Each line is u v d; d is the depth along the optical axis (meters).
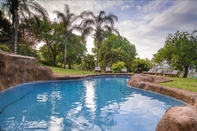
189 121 2.05
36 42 18.66
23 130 2.87
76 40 21.39
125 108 4.47
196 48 14.33
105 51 24.06
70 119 3.51
